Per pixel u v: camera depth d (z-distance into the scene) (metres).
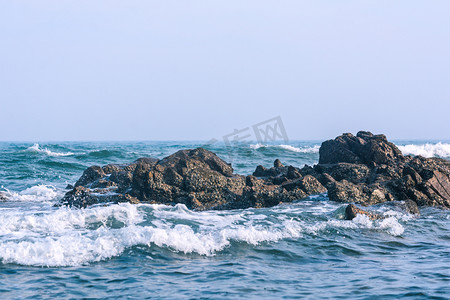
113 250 12.48
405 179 20.42
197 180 20.39
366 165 23.83
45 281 10.34
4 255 11.73
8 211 18.78
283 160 43.62
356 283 10.38
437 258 12.56
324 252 13.09
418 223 16.94
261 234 14.23
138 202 19.73
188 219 16.44
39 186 25.73
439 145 57.66
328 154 25.88
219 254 12.73
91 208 18.14
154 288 9.99
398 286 10.12
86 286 10.07
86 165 39.28
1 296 9.41
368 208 18.33
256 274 11.05
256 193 20.02
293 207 18.80
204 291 9.84
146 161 25.27
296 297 9.49
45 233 14.02
